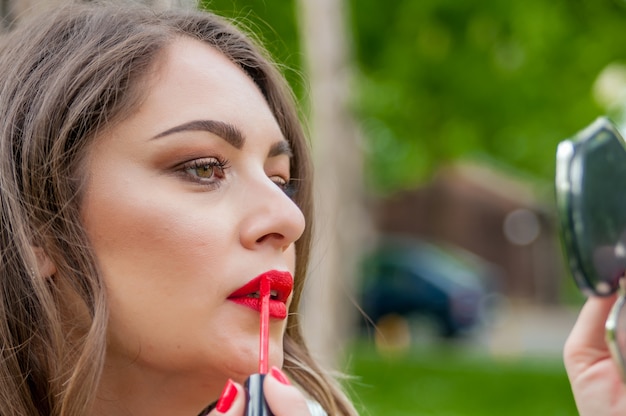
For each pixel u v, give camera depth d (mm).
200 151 1430
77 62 1509
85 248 1412
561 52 9219
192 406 1460
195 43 1555
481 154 12852
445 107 10391
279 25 6348
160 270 1382
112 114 1431
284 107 1793
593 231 1051
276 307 1396
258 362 1370
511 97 10055
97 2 1776
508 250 27234
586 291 1073
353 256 6426
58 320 1468
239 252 1390
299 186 1848
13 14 2338
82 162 1437
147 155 1421
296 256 1881
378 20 9109
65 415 1386
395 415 6484
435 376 8625
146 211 1392
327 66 5512
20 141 1543
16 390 1504
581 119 10250
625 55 9086
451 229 25172
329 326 5645
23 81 1583
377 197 16453
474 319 12289
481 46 9352
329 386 1939
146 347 1393
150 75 1460
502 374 8992
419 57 9602
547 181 16156
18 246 1492
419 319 12094
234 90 1502
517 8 8773
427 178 13203
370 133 11633
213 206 1406
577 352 1244
